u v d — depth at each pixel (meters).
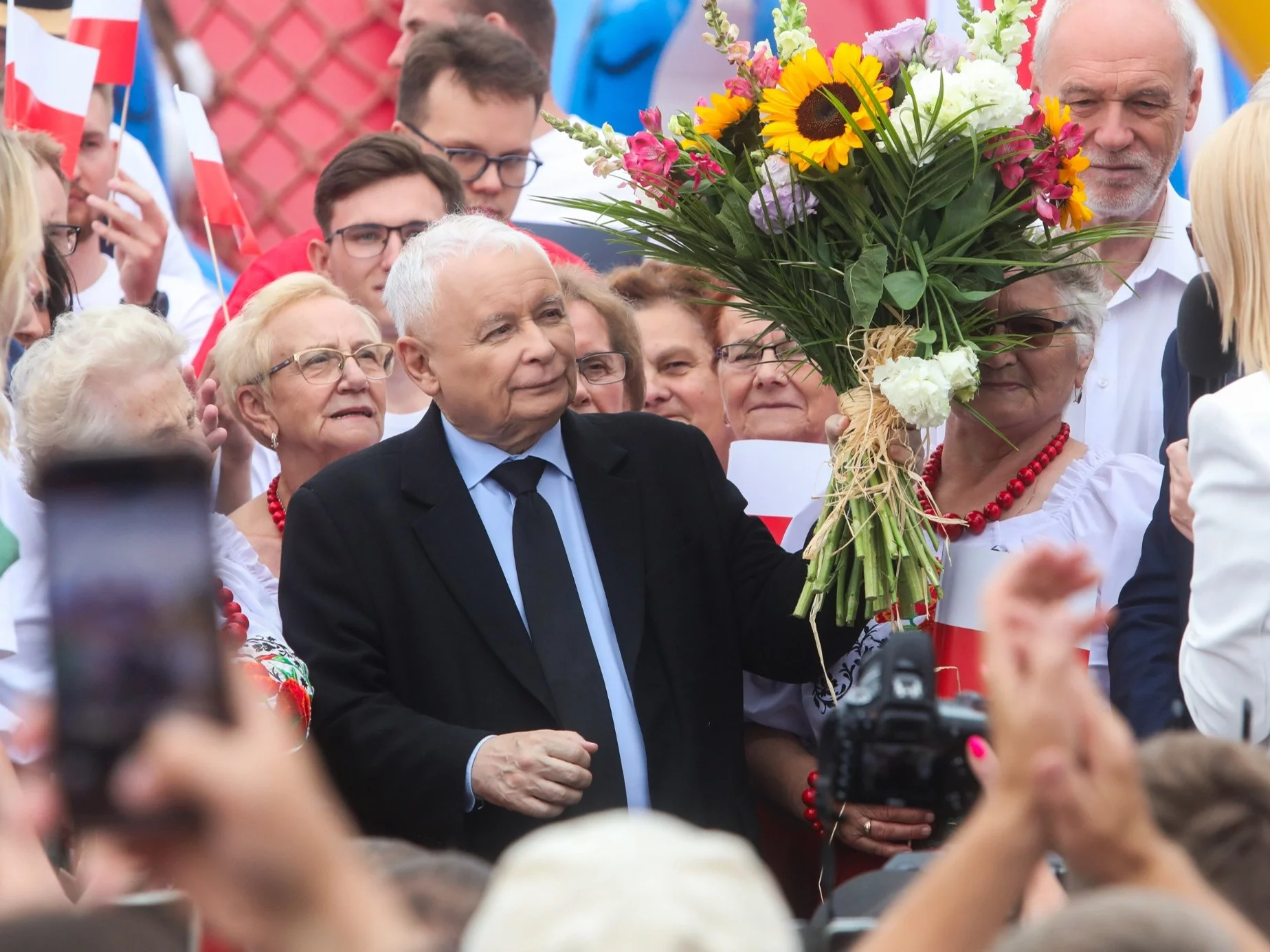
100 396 10.66
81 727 3.80
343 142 19.38
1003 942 4.31
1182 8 15.99
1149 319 16.42
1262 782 5.92
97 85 18.41
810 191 11.62
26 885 4.94
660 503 12.54
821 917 6.10
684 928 3.62
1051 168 11.41
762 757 13.28
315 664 11.68
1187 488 11.56
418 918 5.36
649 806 11.67
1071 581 4.48
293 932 3.41
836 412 15.89
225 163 19.28
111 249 18.53
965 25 12.00
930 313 11.66
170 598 3.97
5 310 10.37
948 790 6.33
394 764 11.30
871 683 6.46
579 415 12.99
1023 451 13.01
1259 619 9.44
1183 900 4.23
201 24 19.20
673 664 12.05
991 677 4.33
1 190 10.30
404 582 11.88
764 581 12.52
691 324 16.77
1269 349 9.97
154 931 4.70
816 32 18.91
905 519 11.43
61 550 4.04
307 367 13.92
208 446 11.37
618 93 19.33
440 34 18.23
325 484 12.27
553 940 3.64
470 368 11.91
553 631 11.78
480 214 12.66
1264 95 11.36
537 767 10.88
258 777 3.39
